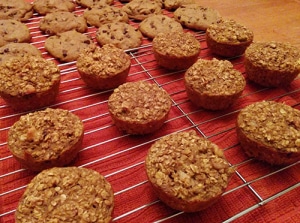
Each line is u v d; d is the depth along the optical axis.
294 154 0.26
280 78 0.35
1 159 0.28
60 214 0.21
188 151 0.25
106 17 0.46
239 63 0.41
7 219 0.24
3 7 0.45
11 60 0.33
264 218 0.25
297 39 0.45
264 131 0.27
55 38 0.41
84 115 0.33
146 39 0.45
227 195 0.26
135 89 0.32
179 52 0.37
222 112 0.34
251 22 0.49
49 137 0.27
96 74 0.34
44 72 0.32
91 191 0.23
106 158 0.29
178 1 0.51
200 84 0.33
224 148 0.30
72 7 0.49
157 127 0.30
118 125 0.30
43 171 0.24
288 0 0.55
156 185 0.24
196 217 0.25
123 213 0.25
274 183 0.27
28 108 0.32
